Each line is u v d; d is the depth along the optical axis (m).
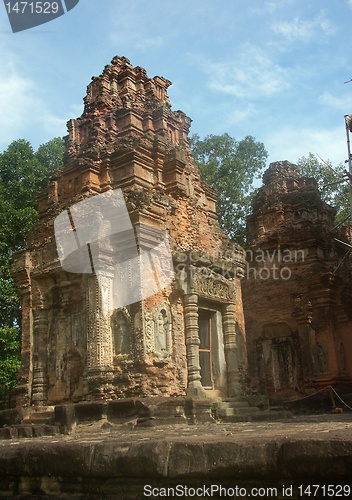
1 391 26.58
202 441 5.05
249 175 29.75
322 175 31.81
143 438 6.27
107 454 5.57
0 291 22.48
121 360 12.27
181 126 16.98
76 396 12.98
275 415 13.20
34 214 24.22
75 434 10.42
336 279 22.16
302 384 21.39
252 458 4.61
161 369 12.33
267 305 23.30
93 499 5.71
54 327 14.10
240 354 15.06
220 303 14.77
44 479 6.23
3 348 21.52
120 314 12.66
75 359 13.33
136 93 16.67
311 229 23.23
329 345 21.14
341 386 20.69
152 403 10.89
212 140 30.02
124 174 14.24
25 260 14.75
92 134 15.74
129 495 5.46
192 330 13.21
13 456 6.50
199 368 13.05
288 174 26.31
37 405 13.45
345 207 30.81
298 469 4.29
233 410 12.62
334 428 6.45
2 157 27.20
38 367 13.83
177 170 15.02
